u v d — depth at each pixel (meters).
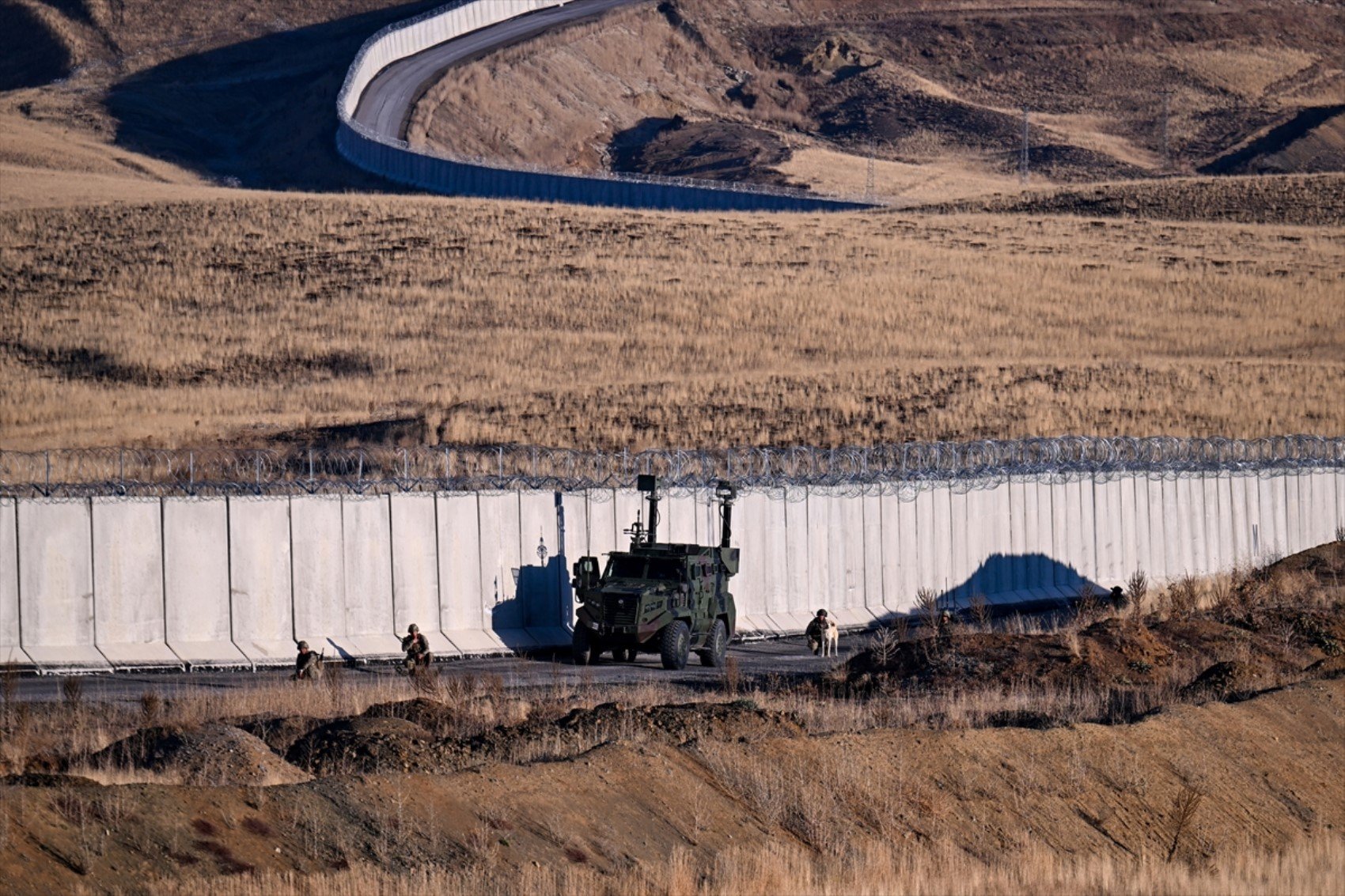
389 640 128.25
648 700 96.56
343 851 57.78
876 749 77.00
